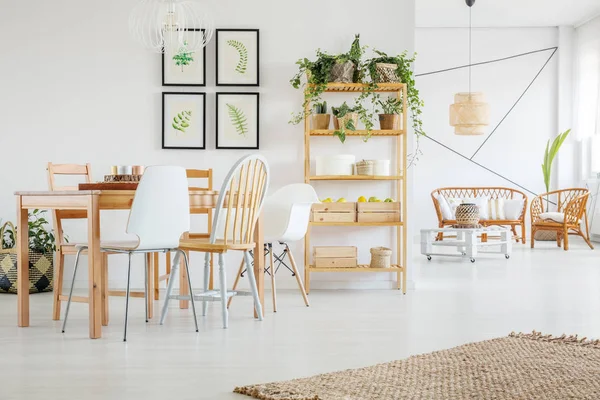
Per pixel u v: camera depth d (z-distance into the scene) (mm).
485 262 7938
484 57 11570
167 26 5410
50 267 5477
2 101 5695
